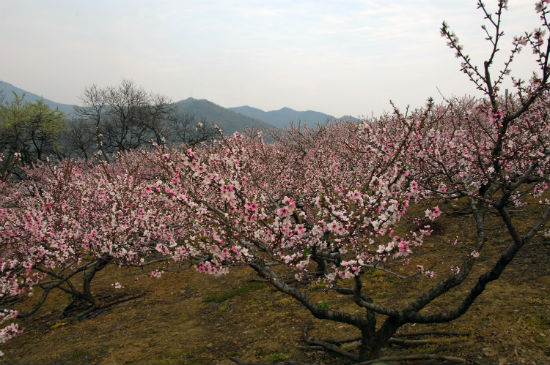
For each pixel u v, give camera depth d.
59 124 36.62
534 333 4.82
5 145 34.22
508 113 5.79
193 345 6.49
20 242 8.81
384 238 9.98
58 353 6.93
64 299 10.52
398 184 4.59
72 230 8.88
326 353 5.48
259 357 5.67
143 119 38.19
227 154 6.55
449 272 7.67
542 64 5.08
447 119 10.66
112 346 6.89
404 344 5.25
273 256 5.17
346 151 13.42
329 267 9.11
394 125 9.75
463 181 7.04
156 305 9.20
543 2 4.63
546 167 6.80
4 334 6.73
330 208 4.77
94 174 12.90
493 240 8.88
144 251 9.62
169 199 5.43
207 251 5.60
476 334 5.10
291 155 14.65
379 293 7.45
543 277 6.48
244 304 8.22
